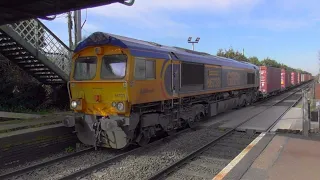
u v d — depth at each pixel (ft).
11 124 32.53
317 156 23.43
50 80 48.91
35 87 48.19
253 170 20.18
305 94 31.48
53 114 42.57
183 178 22.68
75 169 25.22
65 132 32.91
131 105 28.91
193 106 42.47
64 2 23.68
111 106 28.89
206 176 23.12
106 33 29.84
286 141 28.71
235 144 33.12
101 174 23.67
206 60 46.11
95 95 29.84
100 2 23.73
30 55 40.96
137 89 29.25
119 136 28.96
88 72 30.91
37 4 23.93
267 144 27.86
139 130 30.58
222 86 52.70
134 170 24.25
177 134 37.93
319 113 32.50
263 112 57.82
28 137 28.55
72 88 31.71
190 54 41.91
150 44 34.50
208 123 45.62
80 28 50.62
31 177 23.22
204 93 44.96
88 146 33.06
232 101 59.93
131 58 28.50
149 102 31.76
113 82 28.71
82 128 30.91
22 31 37.63
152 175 22.47
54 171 24.67
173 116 36.73
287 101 85.30
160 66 33.19
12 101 44.62
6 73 46.09
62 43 44.29
